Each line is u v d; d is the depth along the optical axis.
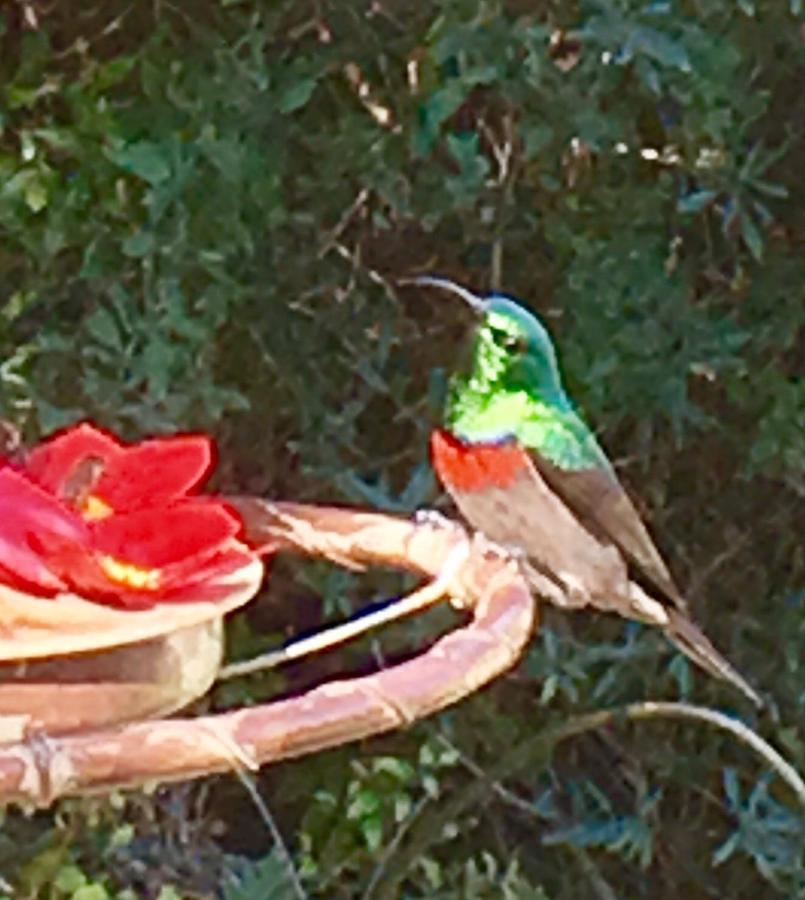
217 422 5.00
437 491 5.08
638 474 5.29
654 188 5.10
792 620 5.43
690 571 5.41
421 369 5.17
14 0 4.88
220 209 4.89
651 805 5.40
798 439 5.26
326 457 5.12
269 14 4.95
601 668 5.38
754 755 5.43
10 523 2.48
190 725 2.17
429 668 2.37
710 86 5.01
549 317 5.16
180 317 4.86
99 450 2.82
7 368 4.90
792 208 5.22
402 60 4.98
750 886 5.53
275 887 5.05
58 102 4.89
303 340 5.09
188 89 4.89
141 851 5.16
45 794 2.08
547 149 5.02
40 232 4.90
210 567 2.66
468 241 5.14
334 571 5.11
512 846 5.43
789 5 5.07
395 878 5.16
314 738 2.21
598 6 4.91
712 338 5.15
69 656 2.45
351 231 5.09
